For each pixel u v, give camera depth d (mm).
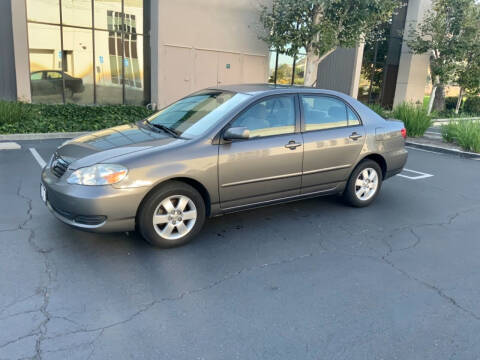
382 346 2725
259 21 14984
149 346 2611
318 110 4875
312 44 13141
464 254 4188
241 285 3402
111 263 3637
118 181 3539
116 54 14500
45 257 3668
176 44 14641
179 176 3797
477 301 3326
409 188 6605
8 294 3082
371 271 3746
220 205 4188
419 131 11719
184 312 2990
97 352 2527
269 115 4457
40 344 2570
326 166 4867
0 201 4992
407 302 3264
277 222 4820
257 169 4285
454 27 17125
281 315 3014
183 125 4340
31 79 13227
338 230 4664
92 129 10523
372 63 20234
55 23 13219
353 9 12711
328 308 3129
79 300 3061
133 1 14367
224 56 15812
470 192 6504
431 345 2758
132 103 15234
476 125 10344
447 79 17734
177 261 3746
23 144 8570
